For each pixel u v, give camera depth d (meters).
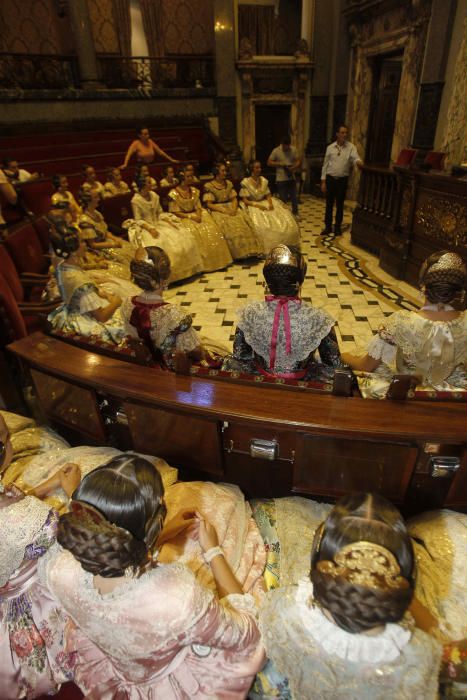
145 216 5.23
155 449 1.87
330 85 10.24
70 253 2.72
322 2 9.34
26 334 2.91
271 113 10.94
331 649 0.87
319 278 5.30
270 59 9.83
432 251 4.58
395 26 7.78
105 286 3.83
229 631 1.04
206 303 4.75
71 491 1.58
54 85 9.11
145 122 9.42
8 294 2.79
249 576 1.44
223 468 1.79
